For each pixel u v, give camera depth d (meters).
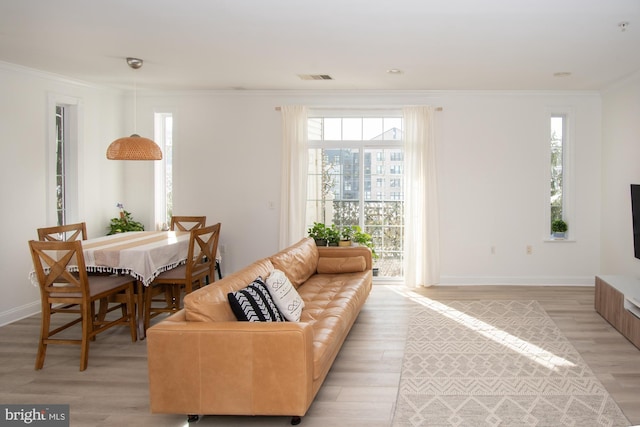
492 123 6.49
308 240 5.43
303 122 6.52
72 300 3.79
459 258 6.59
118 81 5.95
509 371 3.60
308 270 4.99
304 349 2.65
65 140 5.94
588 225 6.48
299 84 6.10
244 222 6.70
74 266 4.16
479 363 3.77
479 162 6.52
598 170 6.45
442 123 6.53
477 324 4.78
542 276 6.55
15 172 5.09
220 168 6.68
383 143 6.74
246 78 5.75
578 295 5.95
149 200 6.74
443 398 3.17
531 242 6.54
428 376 3.53
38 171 5.38
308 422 2.86
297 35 4.02
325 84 6.08
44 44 4.30
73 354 4.05
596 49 4.40
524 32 3.89
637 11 3.41
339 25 3.74
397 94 6.52
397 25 3.73
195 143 6.68
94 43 4.27
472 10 3.39
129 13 3.50
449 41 4.16
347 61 4.89
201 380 2.71
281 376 2.66
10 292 5.04
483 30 3.85
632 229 5.58
